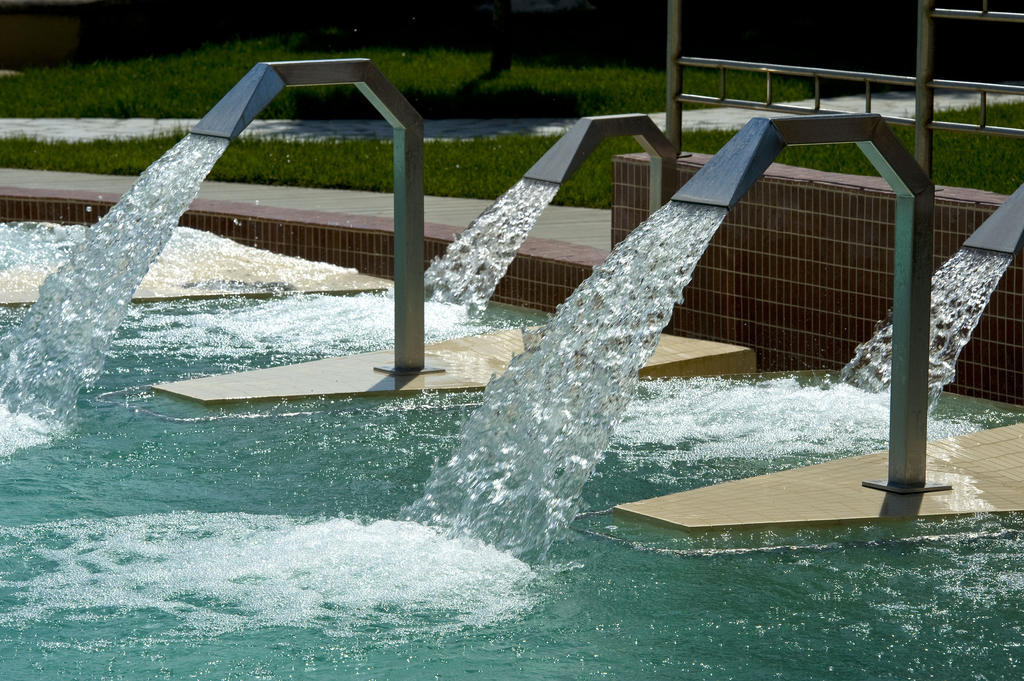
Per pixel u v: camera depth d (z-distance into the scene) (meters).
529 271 10.14
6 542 5.38
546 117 25.06
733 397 7.75
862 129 5.48
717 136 19.98
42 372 7.38
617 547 5.31
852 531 5.45
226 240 11.98
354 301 10.22
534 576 5.04
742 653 4.39
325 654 4.39
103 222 7.49
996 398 7.82
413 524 5.56
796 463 6.50
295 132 22.59
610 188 14.97
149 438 6.82
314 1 38.38
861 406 7.52
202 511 5.77
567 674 4.24
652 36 36.59
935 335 6.68
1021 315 7.61
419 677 4.22
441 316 9.77
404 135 7.77
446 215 13.42
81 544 5.36
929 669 4.26
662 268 5.48
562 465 5.56
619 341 5.59
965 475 6.11
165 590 4.90
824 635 4.52
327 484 6.14
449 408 7.40
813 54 31.91
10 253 11.65
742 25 35.00
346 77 7.37
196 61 33.16
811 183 8.45
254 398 7.46
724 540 5.36
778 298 8.77
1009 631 4.54
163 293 10.28
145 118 25.06
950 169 15.80
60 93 28.19
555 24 39.16
